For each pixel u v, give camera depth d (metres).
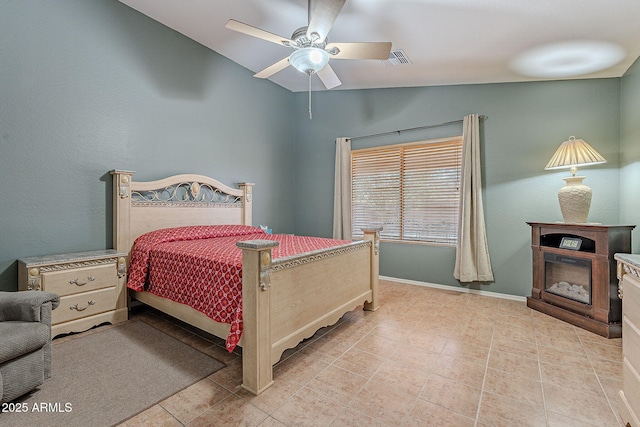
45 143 2.63
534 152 3.48
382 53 2.38
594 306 2.65
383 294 3.73
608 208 3.15
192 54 3.71
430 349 2.30
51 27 2.64
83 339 2.45
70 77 2.76
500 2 2.17
